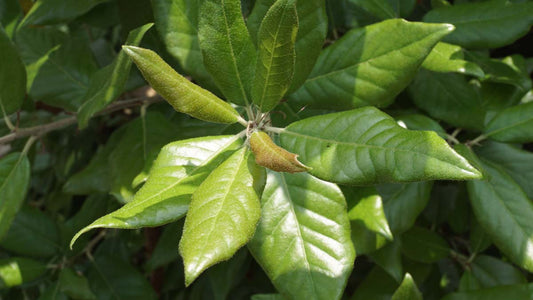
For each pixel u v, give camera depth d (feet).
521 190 1.79
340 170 1.44
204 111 1.45
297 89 1.63
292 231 1.55
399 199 1.88
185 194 1.41
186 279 1.26
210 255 1.28
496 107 1.94
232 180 1.37
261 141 1.38
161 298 2.93
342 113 1.47
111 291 2.39
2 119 2.01
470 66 1.71
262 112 1.50
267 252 1.55
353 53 1.63
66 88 2.10
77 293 2.19
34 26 1.96
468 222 2.19
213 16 1.48
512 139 1.84
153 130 1.96
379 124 1.44
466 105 1.87
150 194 1.41
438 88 1.89
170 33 1.64
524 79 1.91
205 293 2.77
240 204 1.34
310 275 1.53
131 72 2.07
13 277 2.20
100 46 2.63
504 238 1.79
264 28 1.41
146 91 2.57
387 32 1.60
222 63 1.51
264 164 1.33
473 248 2.09
